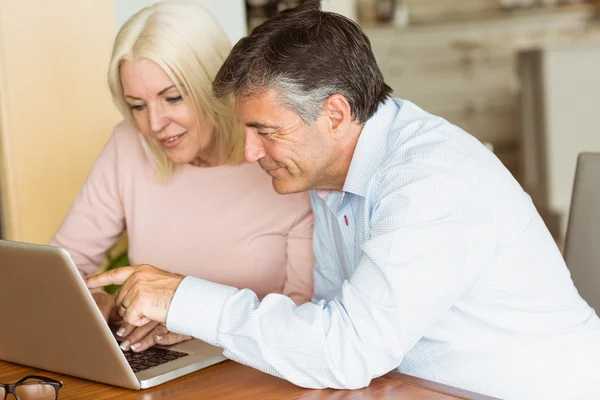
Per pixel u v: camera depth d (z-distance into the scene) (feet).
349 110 4.94
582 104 18.03
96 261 7.38
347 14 16.26
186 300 4.79
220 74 4.92
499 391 5.10
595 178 6.04
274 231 6.82
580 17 19.01
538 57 18.25
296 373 4.66
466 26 20.08
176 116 6.63
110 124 9.52
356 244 5.46
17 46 8.75
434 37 20.42
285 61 4.75
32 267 4.61
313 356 4.58
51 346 5.01
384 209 4.78
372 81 5.02
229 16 10.14
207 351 5.32
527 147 18.83
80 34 9.20
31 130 8.95
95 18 9.29
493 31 19.74
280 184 5.20
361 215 5.26
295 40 4.80
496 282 5.01
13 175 8.87
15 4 8.68
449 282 4.63
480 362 5.10
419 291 4.55
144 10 6.59
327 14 5.00
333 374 4.58
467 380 5.15
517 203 5.10
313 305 4.75
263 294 6.89
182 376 4.99
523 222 5.09
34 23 8.86
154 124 6.62
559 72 18.03
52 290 4.64
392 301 4.55
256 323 4.68
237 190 6.91
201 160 7.00
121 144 7.22
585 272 6.03
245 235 6.85
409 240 4.57
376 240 4.63
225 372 5.02
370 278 4.62
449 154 4.92
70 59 9.16
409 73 20.68
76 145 9.32
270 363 4.66
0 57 8.62
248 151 5.03
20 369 5.31
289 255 6.84
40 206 9.14
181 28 6.49
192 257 6.98
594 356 5.18
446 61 20.54
